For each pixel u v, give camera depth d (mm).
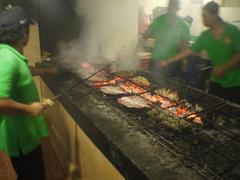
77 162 2205
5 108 1331
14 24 1467
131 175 1203
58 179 2422
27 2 3012
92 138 1617
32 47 3246
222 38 2473
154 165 1146
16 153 1616
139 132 1430
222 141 1317
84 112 1686
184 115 1573
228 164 1136
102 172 1638
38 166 1767
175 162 1167
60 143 2701
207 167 1114
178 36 3139
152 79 2312
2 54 1390
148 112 1636
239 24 3861
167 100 1814
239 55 2396
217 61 2590
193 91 1997
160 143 1301
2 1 2906
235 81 2521
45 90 3047
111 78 2324
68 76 2469
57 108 2596
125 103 1771
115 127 1485
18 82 1479
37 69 2365
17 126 1576
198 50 2734
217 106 1703
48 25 3234
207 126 1451
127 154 1226
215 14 2453
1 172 2543
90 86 2123
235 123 1511
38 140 1714
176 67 3152
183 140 1323
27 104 1540
